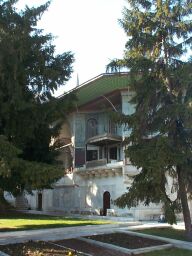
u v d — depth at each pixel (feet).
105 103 138.72
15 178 61.26
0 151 52.26
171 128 59.98
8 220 99.30
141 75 61.57
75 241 58.18
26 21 66.39
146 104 60.29
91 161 137.28
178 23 61.05
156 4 62.18
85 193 139.23
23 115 64.59
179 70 58.70
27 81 66.85
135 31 61.93
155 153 56.85
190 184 61.36
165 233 67.31
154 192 60.13
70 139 149.59
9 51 60.75
